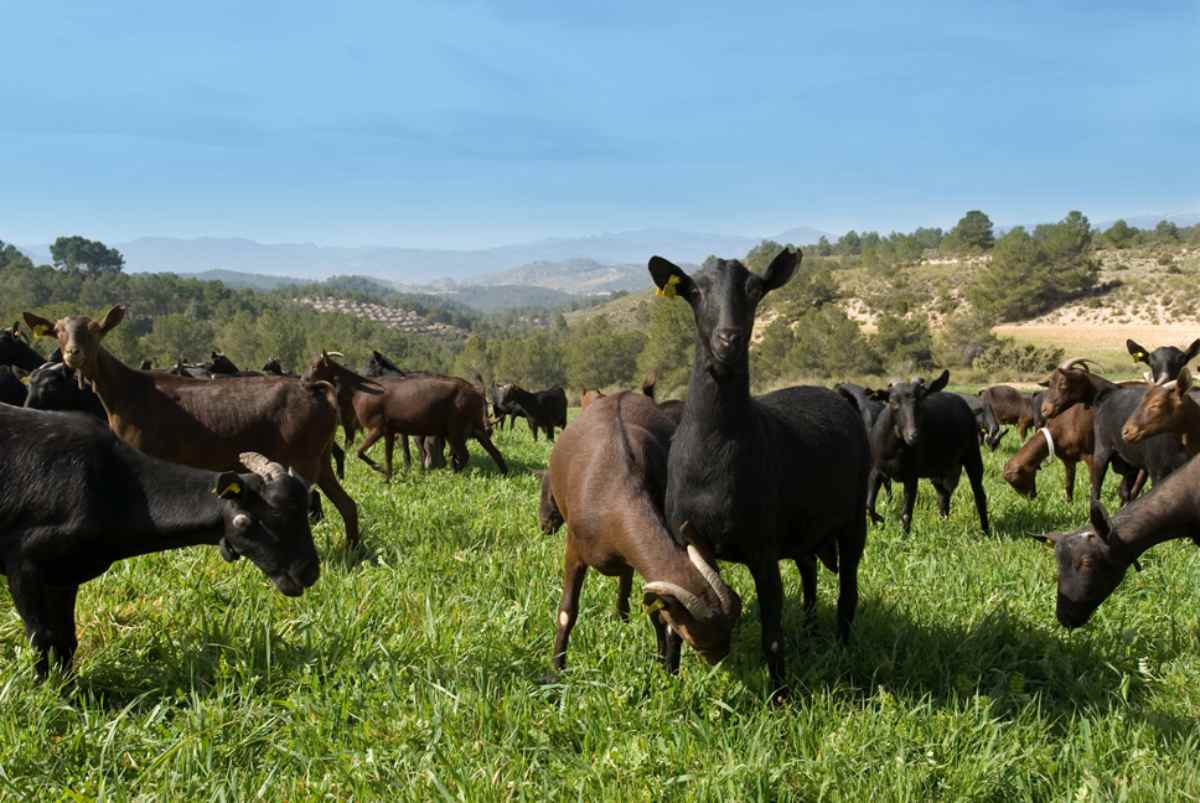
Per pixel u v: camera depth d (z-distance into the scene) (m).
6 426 4.98
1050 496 12.27
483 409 14.49
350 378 13.76
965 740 4.64
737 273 4.97
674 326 84.19
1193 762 4.48
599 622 6.18
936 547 8.85
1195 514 5.68
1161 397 8.16
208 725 4.45
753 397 6.22
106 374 8.12
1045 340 84.81
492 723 4.60
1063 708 5.28
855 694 5.33
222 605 6.09
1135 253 145.00
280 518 5.00
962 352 73.50
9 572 4.92
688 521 5.30
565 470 5.91
